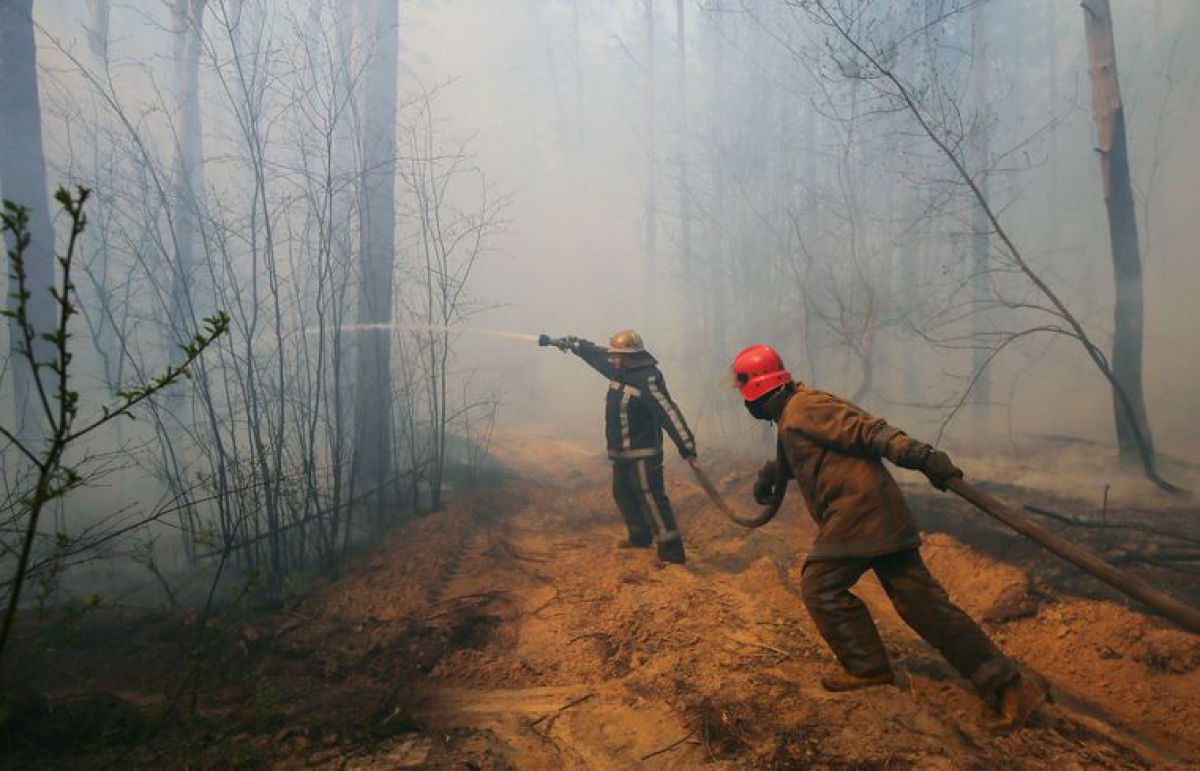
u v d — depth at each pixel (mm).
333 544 5156
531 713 3000
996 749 2465
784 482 3332
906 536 2807
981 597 4258
